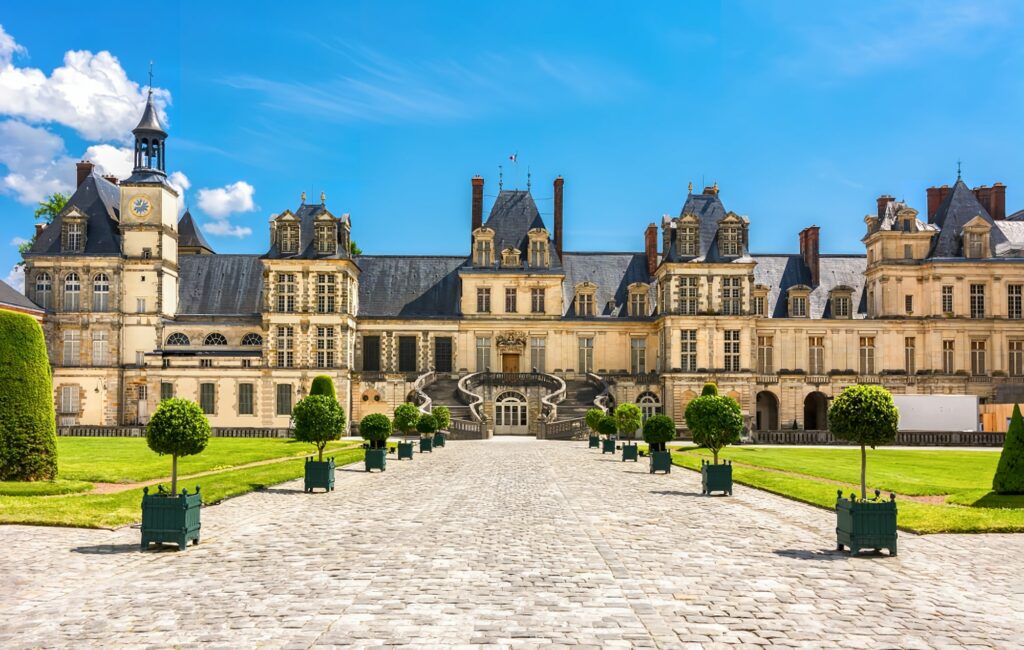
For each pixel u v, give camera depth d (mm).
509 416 73562
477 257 78875
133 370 72438
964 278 73938
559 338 78188
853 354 75312
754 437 62531
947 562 16797
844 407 21297
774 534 20016
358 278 81125
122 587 14375
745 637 11609
